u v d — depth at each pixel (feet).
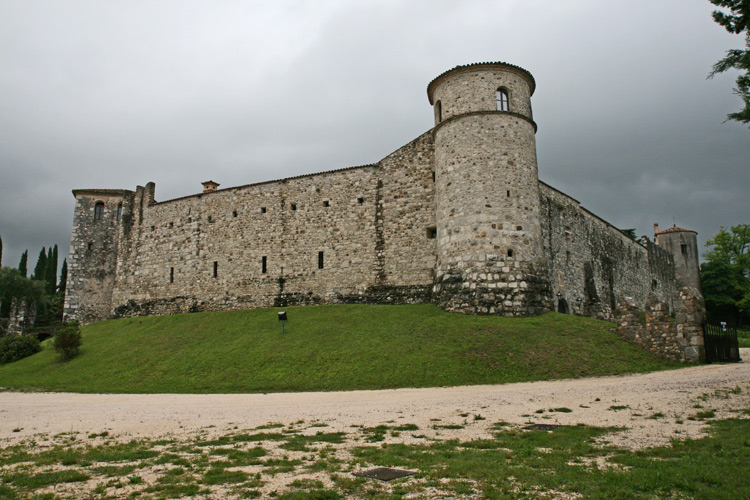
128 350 115.75
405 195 135.74
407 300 128.77
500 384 72.90
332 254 141.28
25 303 190.08
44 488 30.58
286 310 130.82
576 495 26.86
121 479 32.22
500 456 34.81
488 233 109.40
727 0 49.47
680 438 38.06
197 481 31.12
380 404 59.57
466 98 118.11
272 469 33.32
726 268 244.63
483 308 104.99
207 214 161.58
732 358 90.17
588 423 44.68
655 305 90.12
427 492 27.96
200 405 65.98
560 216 147.54
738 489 26.55
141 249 172.96
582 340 89.76
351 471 32.42
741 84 49.42
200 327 127.24
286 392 76.43
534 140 119.85
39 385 97.76
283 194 151.12
